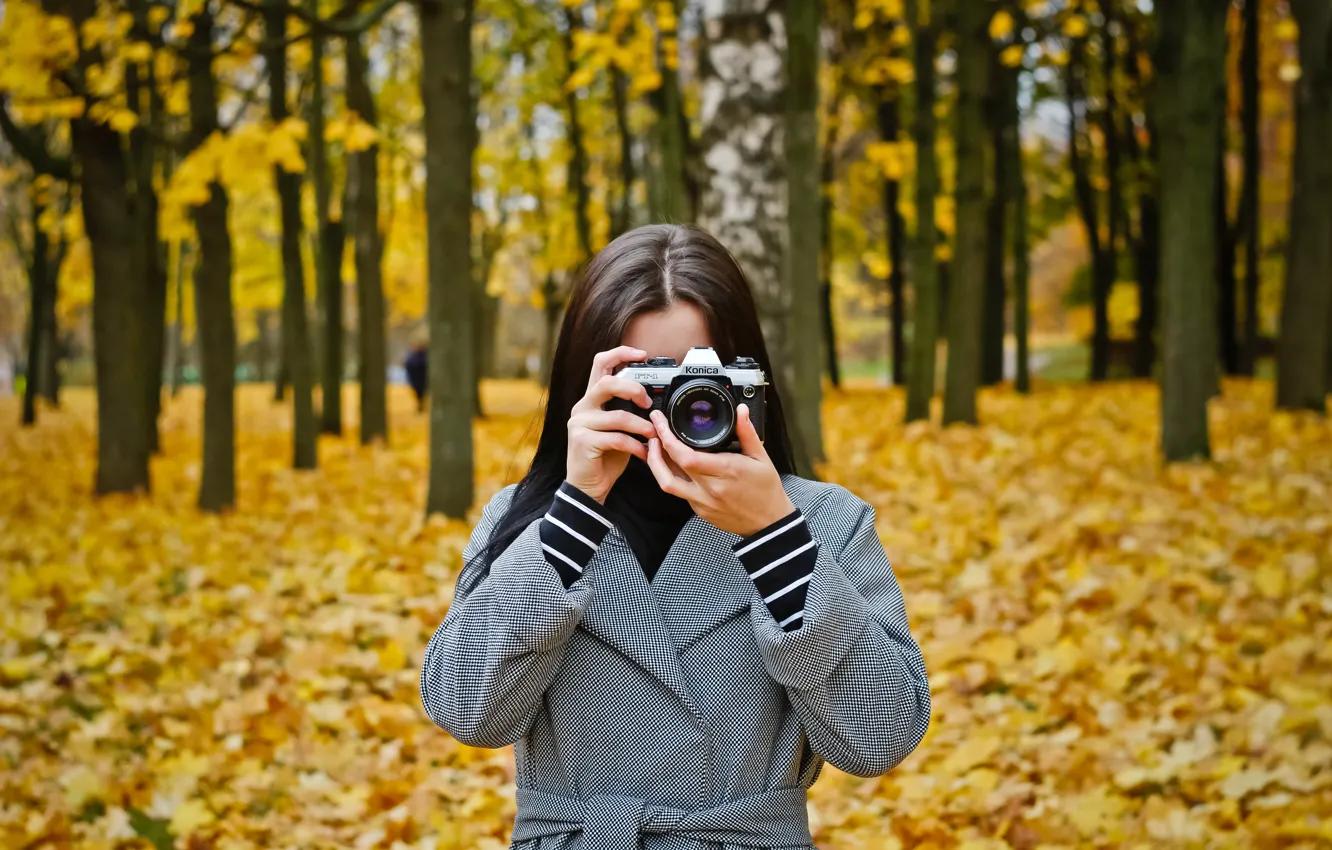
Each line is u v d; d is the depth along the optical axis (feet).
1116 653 14.73
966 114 38.29
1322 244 36.04
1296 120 36.55
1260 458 27.25
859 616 4.83
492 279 83.46
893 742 4.87
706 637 4.99
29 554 23.59
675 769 4.89
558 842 4.90
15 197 65.77
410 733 13.53
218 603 19.03
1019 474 27.32
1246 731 12.14
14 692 15.40
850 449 34.12
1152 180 60.13
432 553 21.16
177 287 74.28
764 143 20.57
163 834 11.55
